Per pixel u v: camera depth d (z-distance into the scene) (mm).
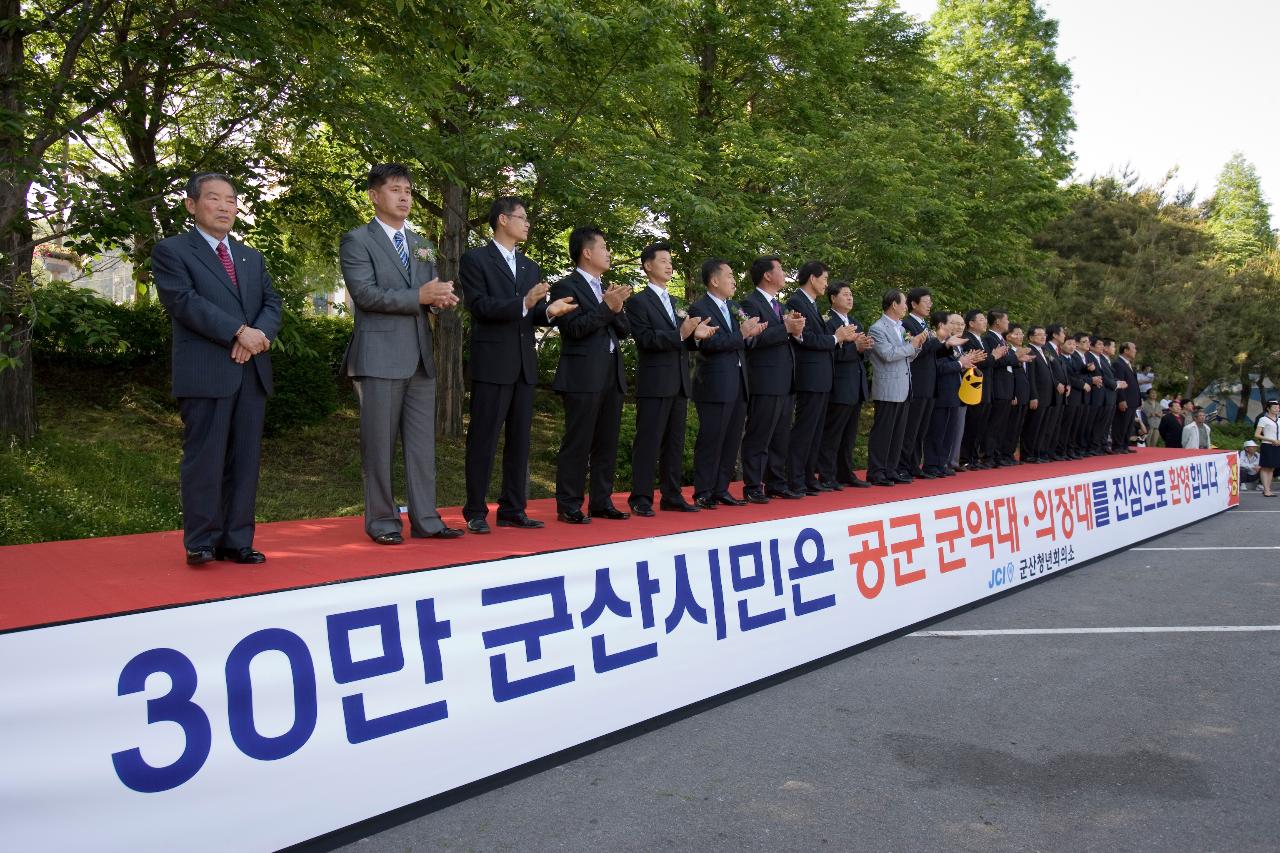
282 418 11586
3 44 7199
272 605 2752
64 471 8508
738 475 10828
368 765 2912
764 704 4211
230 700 2629
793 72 13641
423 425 4207
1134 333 26078
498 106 9188
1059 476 7504
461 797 3154
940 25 22906
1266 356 28047
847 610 4977
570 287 5008
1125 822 3008
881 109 14312
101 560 3623
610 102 9617
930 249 13617
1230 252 36969
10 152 5809
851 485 7270
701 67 12953
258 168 8836
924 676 4625
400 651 3039
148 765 2455
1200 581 6984
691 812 3084
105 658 2404
